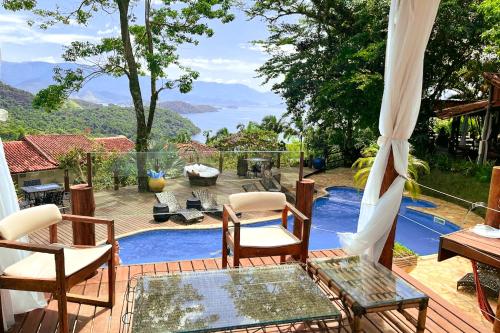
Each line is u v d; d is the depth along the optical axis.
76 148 9.11
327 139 14.66
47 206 2.82
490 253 3.07
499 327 3.04
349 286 2.63
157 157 5.25
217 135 20.44
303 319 2.27
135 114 13.64
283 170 5.42
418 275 5.20
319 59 15.07
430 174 11.24
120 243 6.16
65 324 2.37
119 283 3.37
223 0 14.87
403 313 2.57
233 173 5.61
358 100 12.41
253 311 2.31
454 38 11.62
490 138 12.49
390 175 3.25
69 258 2.65
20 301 2.79
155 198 5.33
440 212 8.72
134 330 2.09
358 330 2.42
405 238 7.31
